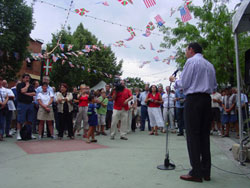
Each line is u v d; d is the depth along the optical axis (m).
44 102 6.89
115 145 5.86
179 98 8.10
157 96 8.36
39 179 3.01
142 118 9.97
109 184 2.86
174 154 4.76
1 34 11.20
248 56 4.20
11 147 5.29
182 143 6.28
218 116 8.36
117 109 7.09
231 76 11.26
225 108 7.77
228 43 10.65
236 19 3.88
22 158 4.22
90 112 6.25
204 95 3.15
